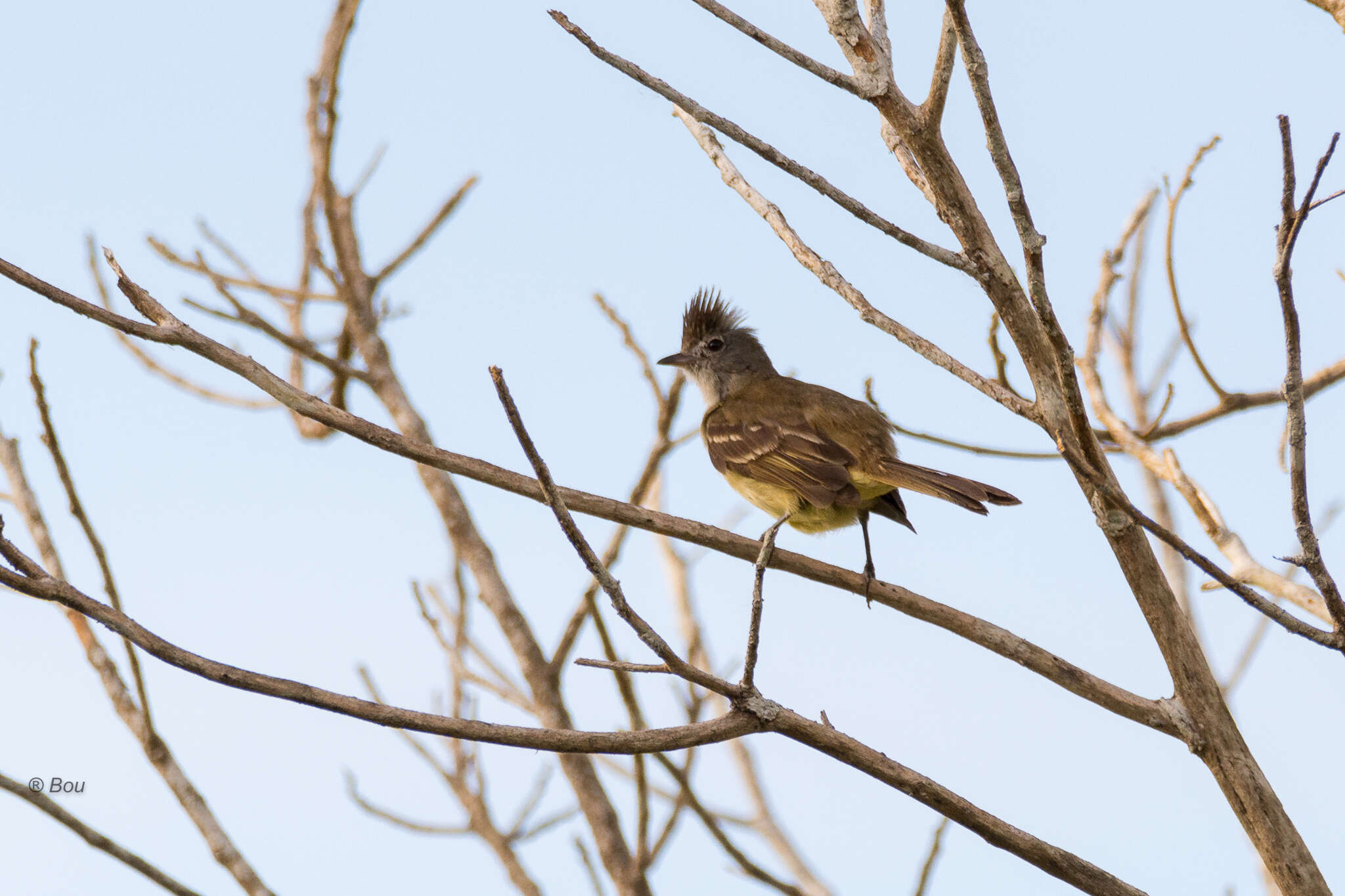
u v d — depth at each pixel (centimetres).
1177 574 1099
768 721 709
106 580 913
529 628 1187
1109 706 791
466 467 845
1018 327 757
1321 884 746
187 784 899
